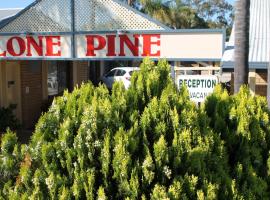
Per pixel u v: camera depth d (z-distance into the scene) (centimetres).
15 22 1087
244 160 361
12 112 1239
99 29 1032
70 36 1034
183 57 965
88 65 1892
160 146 294
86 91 340
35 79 1400
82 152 296
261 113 402
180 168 300
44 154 306
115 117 306
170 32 964
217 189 302
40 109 1426
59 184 295
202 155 303
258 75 1169
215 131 374
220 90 425
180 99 329
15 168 334
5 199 318
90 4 1028
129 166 288
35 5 1062
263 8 1205
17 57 1078
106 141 293
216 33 942
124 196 287
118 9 1010
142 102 331
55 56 1051
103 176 293
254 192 341
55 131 325
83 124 302
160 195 279
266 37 1030
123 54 999
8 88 1279
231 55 928
